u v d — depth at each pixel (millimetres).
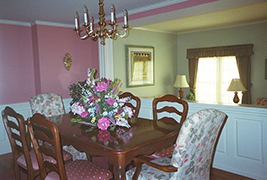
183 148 1549
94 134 2004
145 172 1872
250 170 2729
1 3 3020
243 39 6020
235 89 5680
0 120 3889
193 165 1694
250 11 4465
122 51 5656
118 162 1628
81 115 2223
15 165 2396
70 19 4012
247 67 6031
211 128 1669
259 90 5961
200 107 3061
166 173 1830
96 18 4102
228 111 2838
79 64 4648
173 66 7160
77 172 1918
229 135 2867
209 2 2721
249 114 2678
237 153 2822
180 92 6699
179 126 2230
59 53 4352
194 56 6879
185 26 6000
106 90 2139
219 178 2744
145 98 3801
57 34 4312
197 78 7055
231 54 6207
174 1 3041
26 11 3438
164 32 6750
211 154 1882
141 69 6098
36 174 2201
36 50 4133
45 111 3170
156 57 6551
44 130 2287
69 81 4520
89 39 4781
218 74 6656
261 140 2619
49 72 4234
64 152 2436
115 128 2188
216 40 6480
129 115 2242
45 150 1852
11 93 4023
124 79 5746
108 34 2359
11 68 4008
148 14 3412
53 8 3322
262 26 5688
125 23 2229
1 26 3877
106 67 4570
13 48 4016
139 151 1755
